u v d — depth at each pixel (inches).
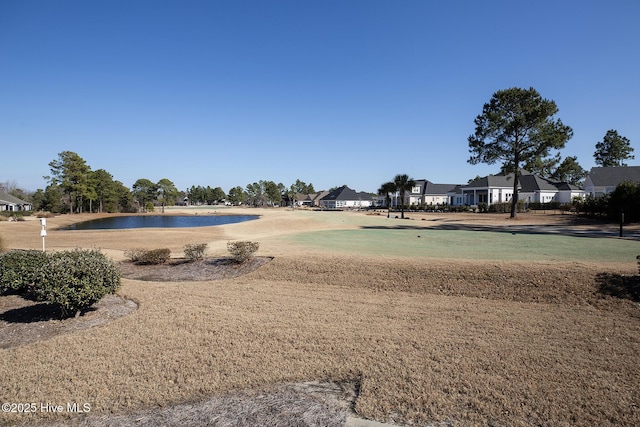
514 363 236.7
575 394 198.8
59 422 182.1
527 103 1496.1
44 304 388.2
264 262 549.3
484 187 2440.9
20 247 836.0
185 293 424.8
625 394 198.5
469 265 454.9
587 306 350.9
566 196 2295.8
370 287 437.1
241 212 3533.5
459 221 1595.7
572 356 245.9
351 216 1951.3
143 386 212.1
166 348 265.7
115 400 198.8
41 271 324.5
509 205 2060.8
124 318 334.3
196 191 6604.3
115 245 884.6
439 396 198.4
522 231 1036.5
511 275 418.9
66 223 2114.9
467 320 320.8
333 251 611.5
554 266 430.3
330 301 386.9
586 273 402.3
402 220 1695.4
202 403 197.5
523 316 328.8
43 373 228.1
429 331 295.6
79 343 275.1
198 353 256.7
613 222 1266.0
